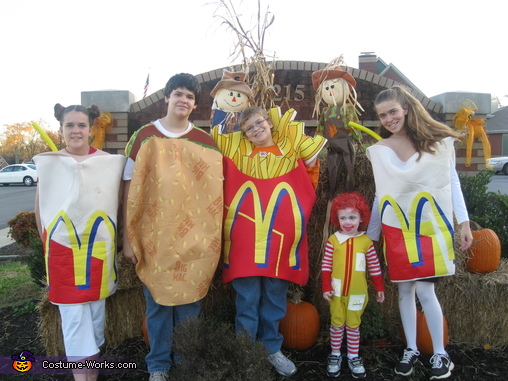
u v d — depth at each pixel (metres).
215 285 3.38
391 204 2.74
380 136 3.10
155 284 2.56
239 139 2.96
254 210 2.75
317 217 3.42
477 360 3.04
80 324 2.48
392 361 2.98
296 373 2.84
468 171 6.14
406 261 2.69
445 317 3.32
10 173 25.06
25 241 6.54
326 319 3.44
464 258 3.42
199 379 2.15
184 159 2.69
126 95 6.08
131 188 2.57
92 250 2.52
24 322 3.91
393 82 6.12
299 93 6.25
